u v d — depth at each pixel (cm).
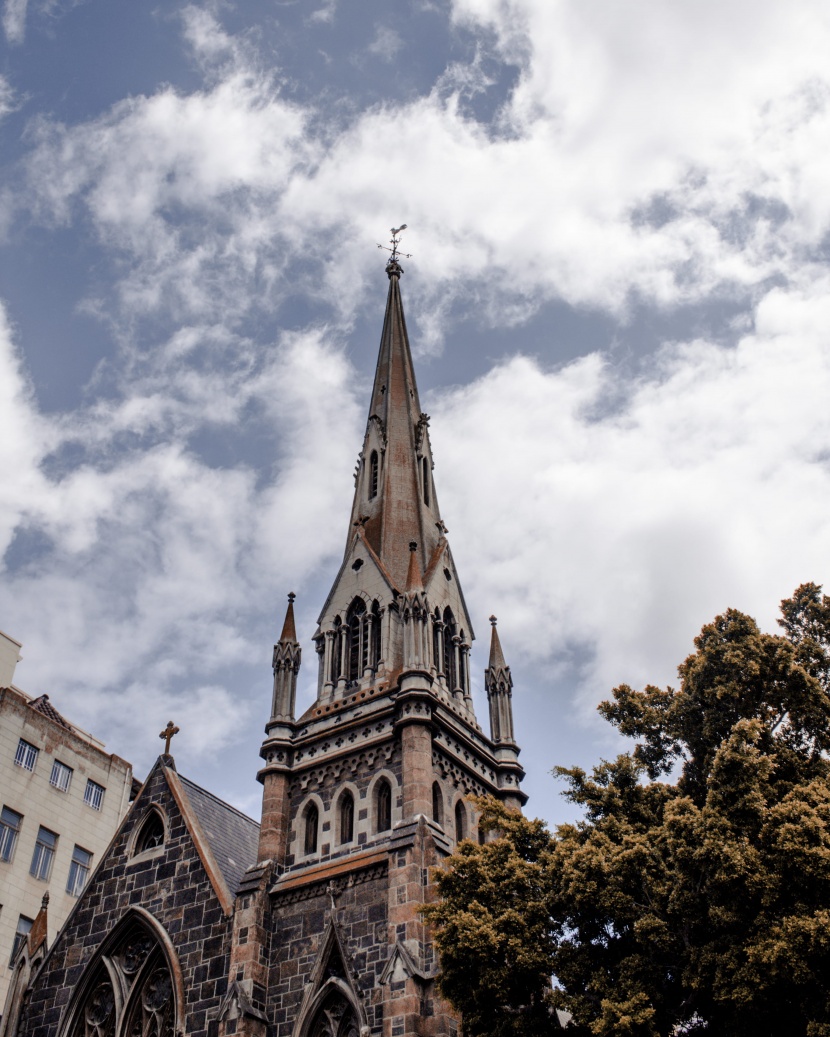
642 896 3259
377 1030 3819
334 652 5322
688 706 3809
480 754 5025
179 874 4691
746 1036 2984
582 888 3183
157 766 5150
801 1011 2922
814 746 3616
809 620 4019
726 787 3198
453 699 5212
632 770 3725
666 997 3181
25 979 4716
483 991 3225
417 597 5050
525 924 3262
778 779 3397
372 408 6556
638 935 3084
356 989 3966
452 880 3506
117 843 5000
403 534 5756
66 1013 4531
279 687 5188
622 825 3409
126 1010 4412
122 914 4672
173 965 4388
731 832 3083
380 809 4519
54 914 6806
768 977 2827
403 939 3909
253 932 4281
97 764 7656
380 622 5278
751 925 2967
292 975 4175
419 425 6438
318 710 5069
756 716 3569
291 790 4831
